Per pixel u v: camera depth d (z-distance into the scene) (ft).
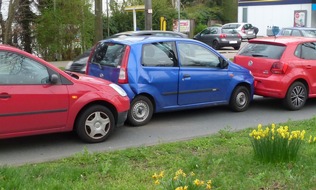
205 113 31.58
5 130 20.85
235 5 172.86
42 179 16.29
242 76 31.37
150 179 16.74
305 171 16.89
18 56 21.35
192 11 156.97
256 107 34.01
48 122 21.93
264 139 17.90
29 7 67.21
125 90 26.35
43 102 21.59
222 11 173.17
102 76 27.81
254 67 32.99
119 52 27.12
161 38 27.99
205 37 100.53
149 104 27.48
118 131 26.17
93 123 23.43
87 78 24.17
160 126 27.45
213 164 18.13
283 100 32.45
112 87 24.31
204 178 16.38
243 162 18.01
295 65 31.99
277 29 108.88
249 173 16.98
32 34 68.08
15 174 16.56
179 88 28.17
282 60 31.63
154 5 103.19
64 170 17.44
